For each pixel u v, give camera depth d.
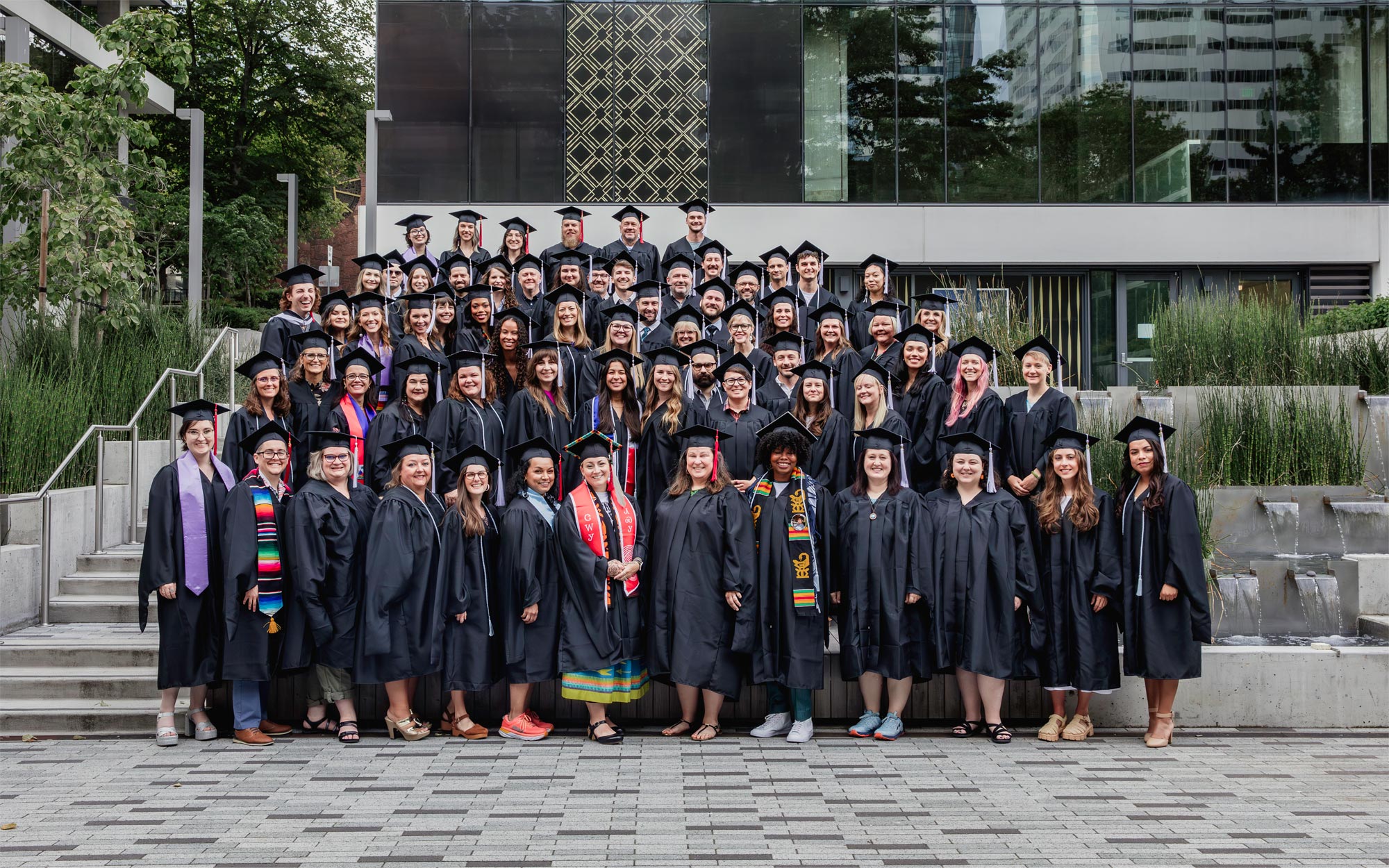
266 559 5.90
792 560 6.02
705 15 13.84
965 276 14.06
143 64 11.36
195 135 14.84
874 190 13.92
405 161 13.68
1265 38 13.91
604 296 9.51
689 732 6.25
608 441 6.21
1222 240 13.84
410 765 5.52
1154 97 13.91
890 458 6.19
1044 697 6.52
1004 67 13.93
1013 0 13.93
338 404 7.06
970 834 4.48
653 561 6.15
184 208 17.55
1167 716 5.99
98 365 9.88
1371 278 14.01
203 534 5.97
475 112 13.70
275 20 24.83
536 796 4.98
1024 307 14.06
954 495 6.26
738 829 4.53
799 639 5.95
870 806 4.85
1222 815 4.75
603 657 5.98
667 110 13.80
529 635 6.09
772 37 13.85
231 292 22.56
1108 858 4.22
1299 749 5.91
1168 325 9.95
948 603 6.06
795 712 6.10
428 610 6.05
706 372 7.07
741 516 6.09
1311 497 7.98
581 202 13.75
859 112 13.91
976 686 6.21
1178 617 5.95
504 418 7.25
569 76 13.77
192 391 10.29
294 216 18.28
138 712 6.17
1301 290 14.09
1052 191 13.91
